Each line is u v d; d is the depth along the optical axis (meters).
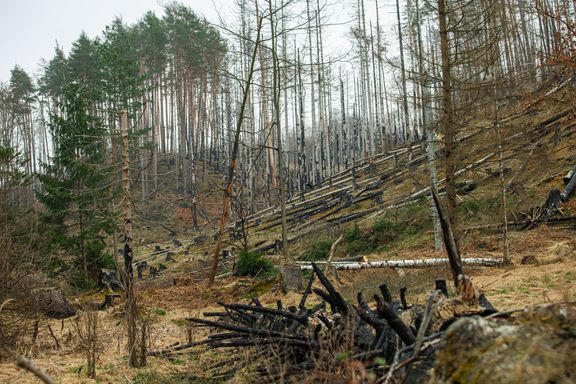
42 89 58.34
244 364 5.69
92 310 6.75
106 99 28.41
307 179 44.09
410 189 24.92
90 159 21.20
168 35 50.19
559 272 10.69
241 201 22.02
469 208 18.77
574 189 17.41
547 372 2.11
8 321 7.50
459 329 2.71
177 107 58.34
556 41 14.16
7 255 7.50
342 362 3.87
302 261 18.84
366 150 42.41
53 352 7.64
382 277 12.91
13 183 8.74
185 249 32.34
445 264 13.37
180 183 48.91
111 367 6.59
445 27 11.94
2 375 6.05
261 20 17.53
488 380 2.27
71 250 20.91
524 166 19.36
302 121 39.44
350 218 24.33
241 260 17.86
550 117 20.97
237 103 39.94
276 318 6.53
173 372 6.23
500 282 10.62
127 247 16.34
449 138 11.91
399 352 3.33
